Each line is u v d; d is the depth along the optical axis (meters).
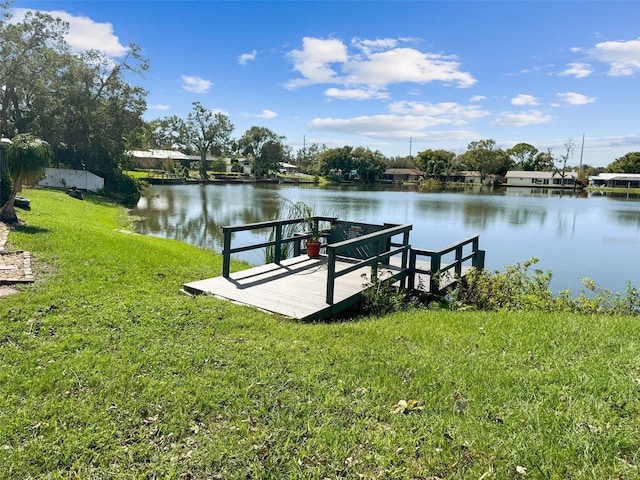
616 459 2.15
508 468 2.13
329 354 3.53
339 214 25.56
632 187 74.94
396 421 2.55
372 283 5.77
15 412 2.53
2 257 6.33
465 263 12.09
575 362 3.37
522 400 2.77
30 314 4.14
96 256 7.02
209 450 2.28
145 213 21.78
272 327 4.21
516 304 5.98
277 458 2.23
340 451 2.28
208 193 38.50
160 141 69.12
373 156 83.00
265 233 16.16
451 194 49.91
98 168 28.88
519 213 28.22
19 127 26.89
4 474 2.06
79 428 2.42
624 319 4.79
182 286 5.79
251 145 74.75
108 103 29.03
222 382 2.97
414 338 4.01
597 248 15.56
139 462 2.19
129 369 3.09
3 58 23.56
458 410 2.67
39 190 20.22
